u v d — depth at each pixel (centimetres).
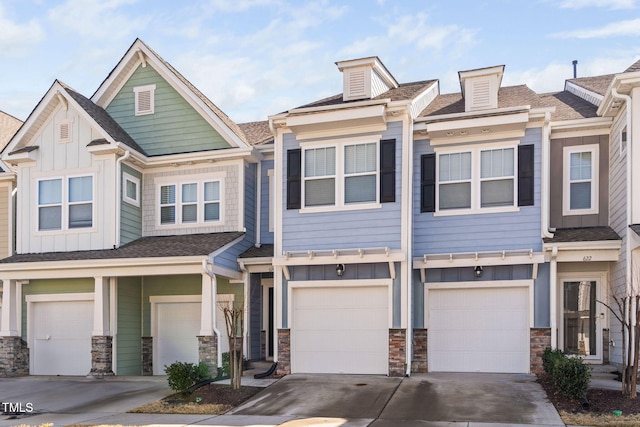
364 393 1242
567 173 1536
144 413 1168
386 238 1456
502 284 1454
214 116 1767
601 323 1459
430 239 1517
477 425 987
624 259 1324
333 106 1483
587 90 1697
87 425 1062
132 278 1755
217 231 1738
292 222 1538
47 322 1762
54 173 1766
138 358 1753
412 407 1122
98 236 1705
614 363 1398
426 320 1498
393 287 1441
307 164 1544
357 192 1496
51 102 1761
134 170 1792
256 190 1800
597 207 1506
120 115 1886
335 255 1463
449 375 1419
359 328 1474
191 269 1527
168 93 1847
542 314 1420
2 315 1691
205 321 1502
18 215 1789
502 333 1455
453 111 1612
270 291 1816
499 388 1245
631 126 1291
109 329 1633
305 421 1049
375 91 1661
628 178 1291
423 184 1536
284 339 1505
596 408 1059
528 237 1439
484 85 1573
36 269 1631
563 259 1407
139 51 1852
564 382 1110
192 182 1781
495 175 1483
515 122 1420
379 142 1488
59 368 1736
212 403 1214
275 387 1341
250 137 1961
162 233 1789
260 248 1745
